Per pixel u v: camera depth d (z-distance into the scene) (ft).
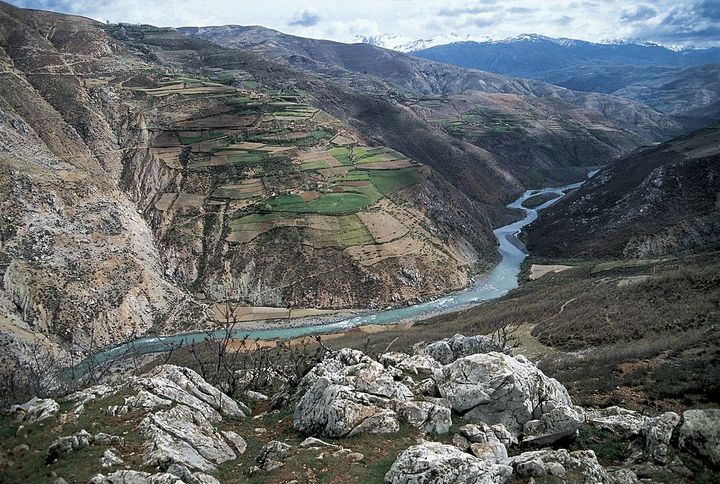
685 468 79.05
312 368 132.46
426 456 76.38
